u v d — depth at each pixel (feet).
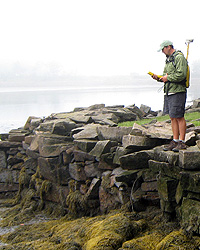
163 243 18.62
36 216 34.01
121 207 26.04
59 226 27.91
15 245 25.08
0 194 41.11
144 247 18.98
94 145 31.50
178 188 21.58
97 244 19.81
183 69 21.27
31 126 44.88
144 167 25.81
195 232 19.08
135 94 255.29
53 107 155.94
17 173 40.81
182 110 22.20
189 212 19.94
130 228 21.11
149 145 26.43
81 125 38.06
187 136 24.04
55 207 34.32
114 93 284.00
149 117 49.70
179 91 21.79
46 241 24.80
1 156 42.09
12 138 42.60
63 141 36.29
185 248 17.99
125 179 25.93
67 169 34.12
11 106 167.12
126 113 44.86
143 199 24.62
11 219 33.78
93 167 31.01
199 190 19.93
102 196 29.09
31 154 38.81
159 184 22.58
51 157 35.29
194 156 20.67
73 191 32.60
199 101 52.80
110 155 29.43
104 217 25.31
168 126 28.84
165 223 21.61
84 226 24.43
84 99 210.79
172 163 21.91
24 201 36.94
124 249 18.95
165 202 22.22
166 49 22.52
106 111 44.34
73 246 21.71
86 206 30.45
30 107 159.33
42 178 36.81
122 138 29.50
